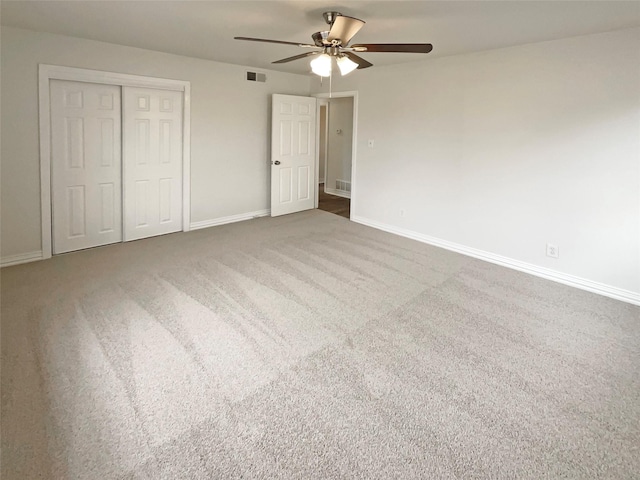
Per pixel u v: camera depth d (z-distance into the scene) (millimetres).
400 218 5484
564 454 1818
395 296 3504
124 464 1716
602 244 3631
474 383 2316
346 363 2490
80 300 3262
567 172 3775
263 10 2994
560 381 2350
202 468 1707
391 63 5102
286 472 1698
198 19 3277
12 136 3861
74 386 2205
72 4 2969
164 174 5129
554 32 3420
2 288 3455
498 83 4176
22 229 4059
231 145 5730
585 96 3570
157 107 4895
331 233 5504
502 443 1876
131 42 4219
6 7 3068
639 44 3229
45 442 1818
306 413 2051
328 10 2943
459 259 4559
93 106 4387
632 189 3402
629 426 1998
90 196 4535
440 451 1823
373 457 1784
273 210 6336
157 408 2057
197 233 5359
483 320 3100
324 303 3326
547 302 3461
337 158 8453
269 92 6039
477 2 2680
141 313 3062
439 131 4828
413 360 2537
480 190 4508
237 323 2951
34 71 3875
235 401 2125
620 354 2648
